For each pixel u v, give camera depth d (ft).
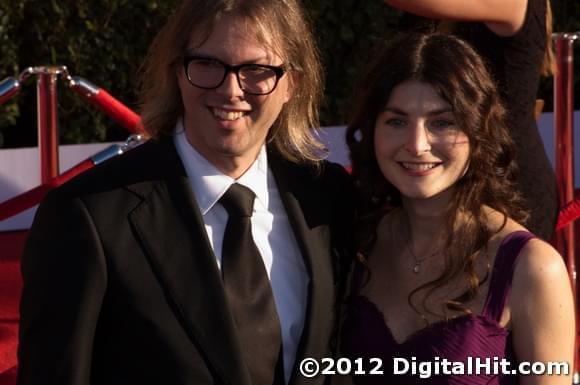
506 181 9.20
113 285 7.84
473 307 8.81
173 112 8.58
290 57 8.36
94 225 7.86
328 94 26.30
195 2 8.11
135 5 24.85
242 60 8.05
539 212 11.33
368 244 9.49
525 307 8.68
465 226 9.00
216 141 8.23
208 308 7.91
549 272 8.67
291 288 8.59
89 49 24.80
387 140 9.05
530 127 11.37
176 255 7.98
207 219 8.38
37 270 7.85
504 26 11.00
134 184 8.14
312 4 25.23
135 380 7.91
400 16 25.75
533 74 11.34
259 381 8.22
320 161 9.27
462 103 8.79
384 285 9.37
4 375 13.92
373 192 9.52
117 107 16.22
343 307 9.42
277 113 8.42
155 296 7.87
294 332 8.51
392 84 8.94
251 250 8.36
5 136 26.22
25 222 21.40
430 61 8.84
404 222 9.54
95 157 14.23
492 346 8.73
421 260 9.27
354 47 26.05
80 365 7.68
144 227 7.98
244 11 8.06
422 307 9.02
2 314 16.66
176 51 8.20
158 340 7.84
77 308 7.69
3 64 24.09
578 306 15.87
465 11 10.88
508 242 8.83
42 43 24.52
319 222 8.94
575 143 23.63
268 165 8.94
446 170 8.99
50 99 16.55
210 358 7.86
